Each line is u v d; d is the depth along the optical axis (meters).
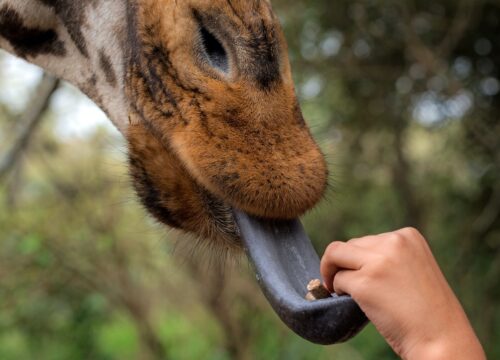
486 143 5.51
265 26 1.73
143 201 1.88
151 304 6.95
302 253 1.65
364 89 6.01
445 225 6.25
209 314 6.48
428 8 5.71
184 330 7.38
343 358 5.68
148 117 1.81
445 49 5.38
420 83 5.76
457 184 6.21
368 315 1.39
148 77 1.81
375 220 6.46
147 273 6.52
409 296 1.37
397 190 6.34
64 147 6.37
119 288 6.41
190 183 1.76
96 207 6.21
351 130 6.15
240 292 5.83
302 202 1.64
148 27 1.82
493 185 5.90
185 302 6.90
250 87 1.68
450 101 5.60
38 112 4.53
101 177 6.15
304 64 5.70
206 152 1.66
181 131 1.72
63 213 6.26
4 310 6.33
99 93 2.14
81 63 2.18
